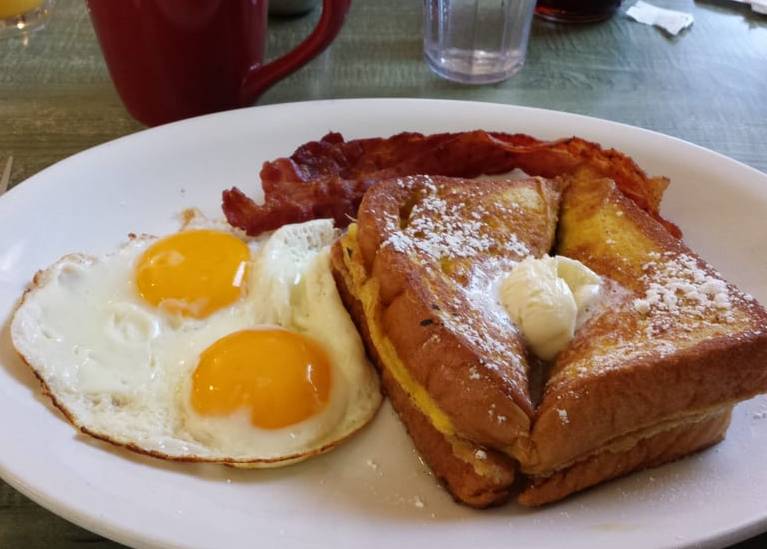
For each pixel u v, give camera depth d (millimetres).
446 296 230
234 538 187
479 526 201
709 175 318
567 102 399
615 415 207
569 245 276
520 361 220
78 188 290
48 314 249
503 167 319
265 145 326
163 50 316
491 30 402
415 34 447
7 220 269
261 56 348
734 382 216
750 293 281
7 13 424
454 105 346
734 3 505
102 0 302
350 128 337
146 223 293
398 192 267
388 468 225
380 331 234
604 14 473
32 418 216
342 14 332
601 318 237
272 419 231
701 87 418
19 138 346
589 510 206
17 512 209
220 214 301
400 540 194
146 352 250
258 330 253
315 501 211
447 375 211
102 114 366
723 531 193
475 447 211
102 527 186
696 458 225
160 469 214
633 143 331
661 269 250
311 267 271
